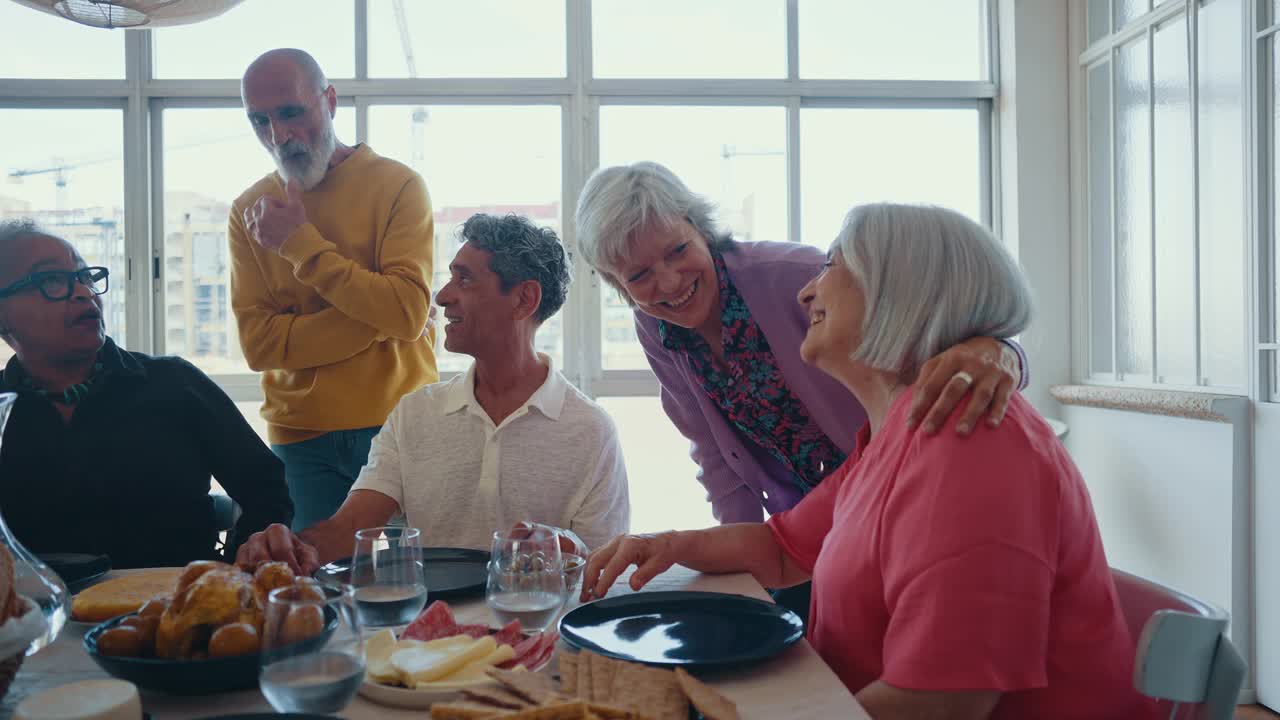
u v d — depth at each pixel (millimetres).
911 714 870
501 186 3771
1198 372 2977
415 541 1011
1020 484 896
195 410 1726
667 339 1803
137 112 3650
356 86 3689
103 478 1629
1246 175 2695
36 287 1532
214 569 905
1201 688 860
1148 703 979
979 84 3803
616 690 806
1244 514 2711
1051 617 940
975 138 3877
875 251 1073
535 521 1627
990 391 941
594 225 1642
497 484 1620
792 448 1777
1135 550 3191
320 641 724
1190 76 2973
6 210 3680
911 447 967
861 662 1030
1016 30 3670
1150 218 3240
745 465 1849
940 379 983
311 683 717
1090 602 948
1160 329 3191
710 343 1778
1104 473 3365
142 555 1644
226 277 3744
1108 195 3512
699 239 1674
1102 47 3457
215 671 818
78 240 3695
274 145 2342
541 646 931
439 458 1654
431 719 750
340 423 2371
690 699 780
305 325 2314
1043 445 938
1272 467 2621
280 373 2426
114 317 3707
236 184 3736
